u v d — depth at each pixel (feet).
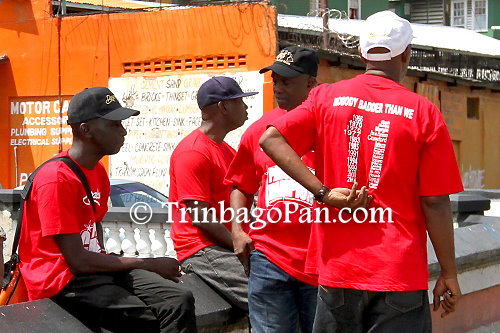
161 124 55.98
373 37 12.01
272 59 52.19
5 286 14.16
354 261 11.73
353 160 11.86
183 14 55.16
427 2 129.80
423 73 72.54
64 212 13.48
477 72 83.30
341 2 108.27
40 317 13.16
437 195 11.76
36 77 60.39
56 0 62.64
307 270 12.78
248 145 15.17
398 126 11.71
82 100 14.10
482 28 128.36
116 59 57.52
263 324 14.71
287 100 15.31
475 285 20.99
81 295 13.61
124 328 13.84
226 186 16.31
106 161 57.77
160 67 56.08
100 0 73.31
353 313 11.83
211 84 16.51
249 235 15.11
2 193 31.94
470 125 83.20
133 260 13.89
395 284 11.54
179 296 13.50
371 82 12.01
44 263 13.80
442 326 19.47
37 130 60.59
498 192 37.58
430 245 19.24
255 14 52.75
